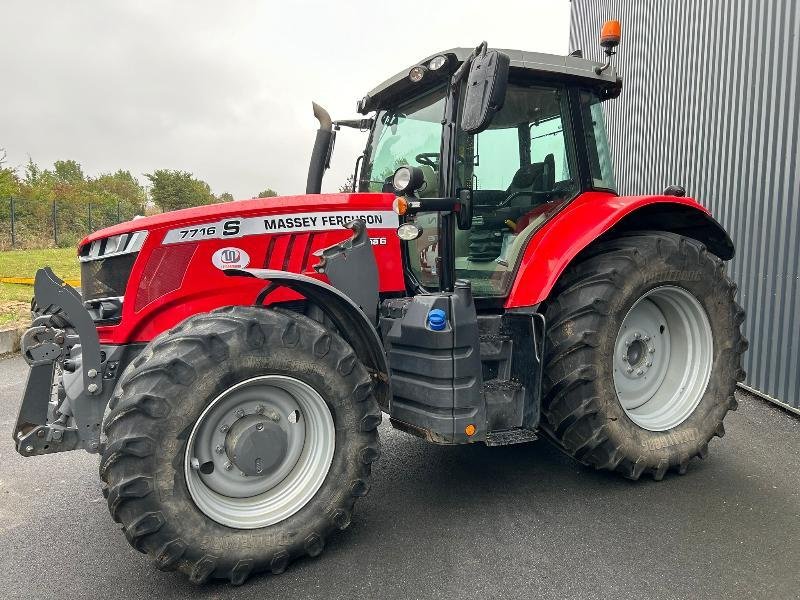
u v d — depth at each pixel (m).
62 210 24.28
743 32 4.96
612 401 3.02
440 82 3.22
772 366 4.58
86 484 3.43
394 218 3.09
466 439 2.69
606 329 2.98
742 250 4.95
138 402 2.14
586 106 3.44
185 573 2.26
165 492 2.17
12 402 5.00
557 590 2.25
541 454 3.65
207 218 2.73
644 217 3.53
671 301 3.39
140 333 2.76
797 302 4.31
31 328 2.54
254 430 2.41
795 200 4.32
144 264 2.70
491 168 3.17
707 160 5.48
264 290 2.82
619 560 2.45
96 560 2.59
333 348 2.50
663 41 6.34
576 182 3.40
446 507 2.96
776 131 4.53
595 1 8.42
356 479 2.55
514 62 3.09
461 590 2.27
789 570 2.34
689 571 2.35
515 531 2.70
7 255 16.92
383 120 3.73
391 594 2.26
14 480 3.49
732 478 3.24
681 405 3.38
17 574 2.48
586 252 3.26
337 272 2.75
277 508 2.44
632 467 3.10
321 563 2.48
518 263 3.13
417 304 2.78
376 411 2.60
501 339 3.05
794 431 3.99
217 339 2.27
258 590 2.31
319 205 2.89
